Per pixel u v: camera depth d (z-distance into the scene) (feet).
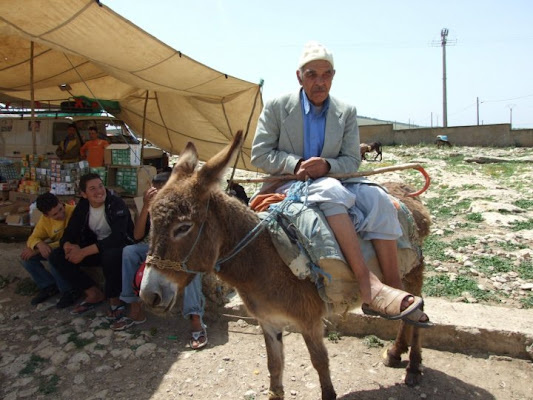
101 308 16.60
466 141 83.05
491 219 24.95
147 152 32.45
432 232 23.34
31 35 15.03
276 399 10.61
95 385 12.08
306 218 9.07
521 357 12.54
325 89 10.09
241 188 18.63
